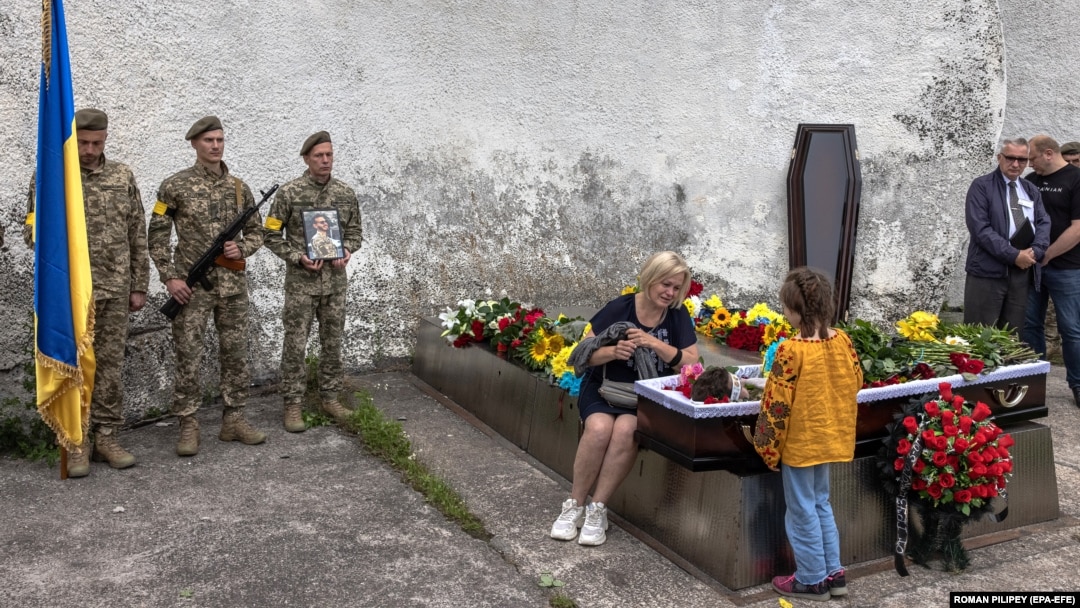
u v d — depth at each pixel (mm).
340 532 4336
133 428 5883
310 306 5832
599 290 8172
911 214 8328
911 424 3910
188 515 4488
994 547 4371
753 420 3994
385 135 7113
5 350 5277
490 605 3670
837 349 3672
